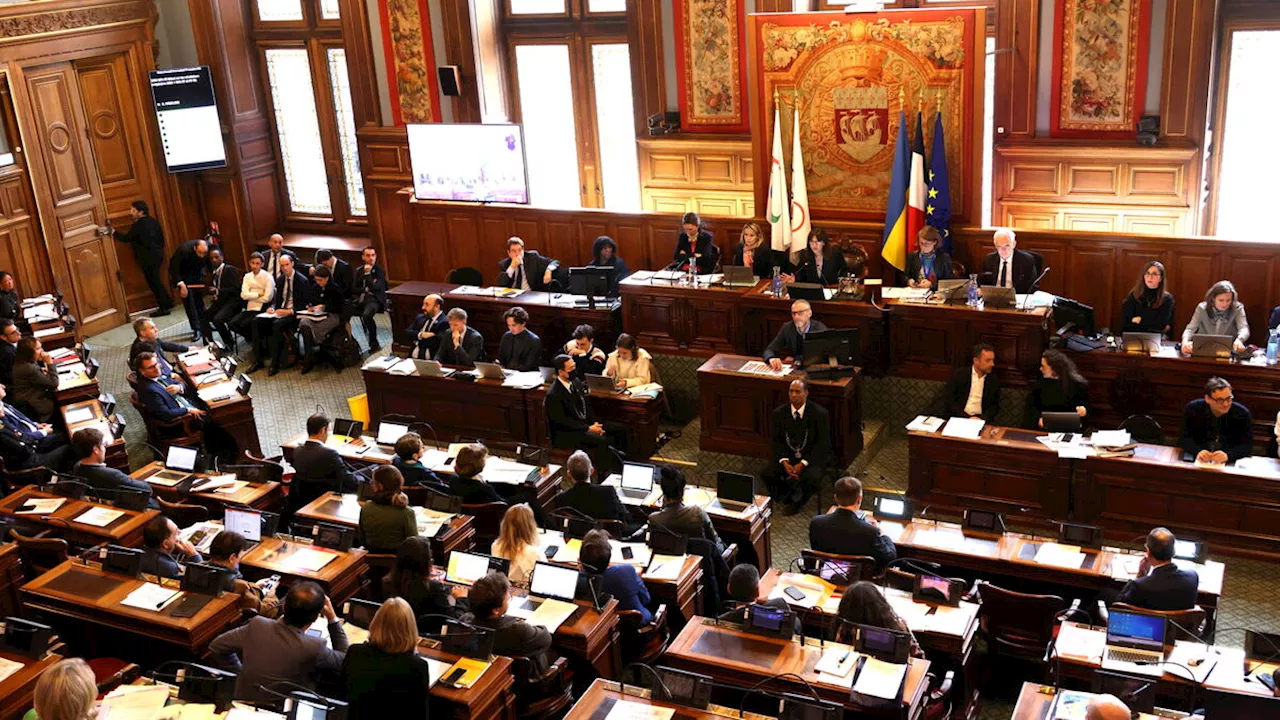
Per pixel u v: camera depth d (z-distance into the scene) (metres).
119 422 10.21
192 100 14.94
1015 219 11.80
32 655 5.75
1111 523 8.38
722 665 5.53
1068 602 7.09
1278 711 4.82
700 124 12.96
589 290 11.34
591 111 14.14
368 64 14.31
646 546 7.18
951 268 10.67
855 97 11.17
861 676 5.36
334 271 12.96
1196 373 9.18
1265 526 7.95
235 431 10.39
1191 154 10.77
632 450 10.20
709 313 10.98
